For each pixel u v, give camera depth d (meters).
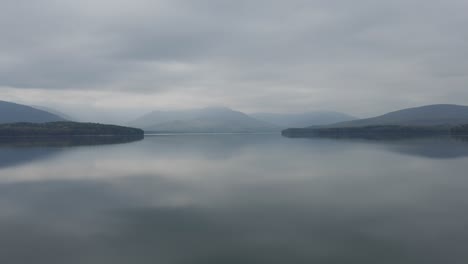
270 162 59.78
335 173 45.97
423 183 38.16
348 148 92.06
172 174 46.78
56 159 66.88
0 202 31.08
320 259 18.25
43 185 39.28
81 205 29.81
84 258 18.73
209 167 53.88
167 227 23.67
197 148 101.31
